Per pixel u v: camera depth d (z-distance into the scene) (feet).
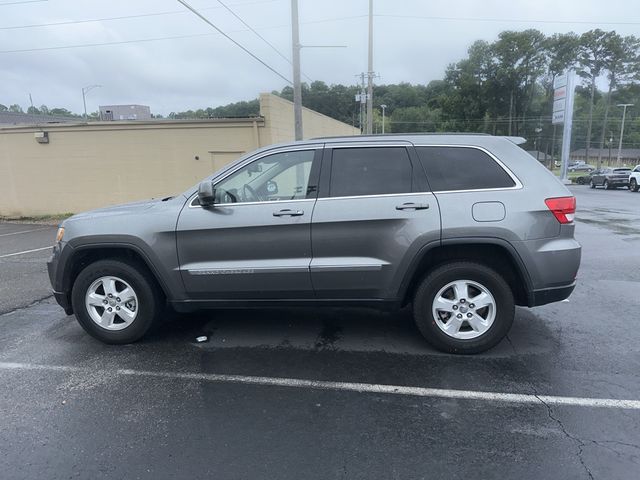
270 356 13.70
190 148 50.01
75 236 14.10
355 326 15.96
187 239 13.61
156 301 14.55
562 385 11.62
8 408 11.02
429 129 293.64
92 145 51.90
